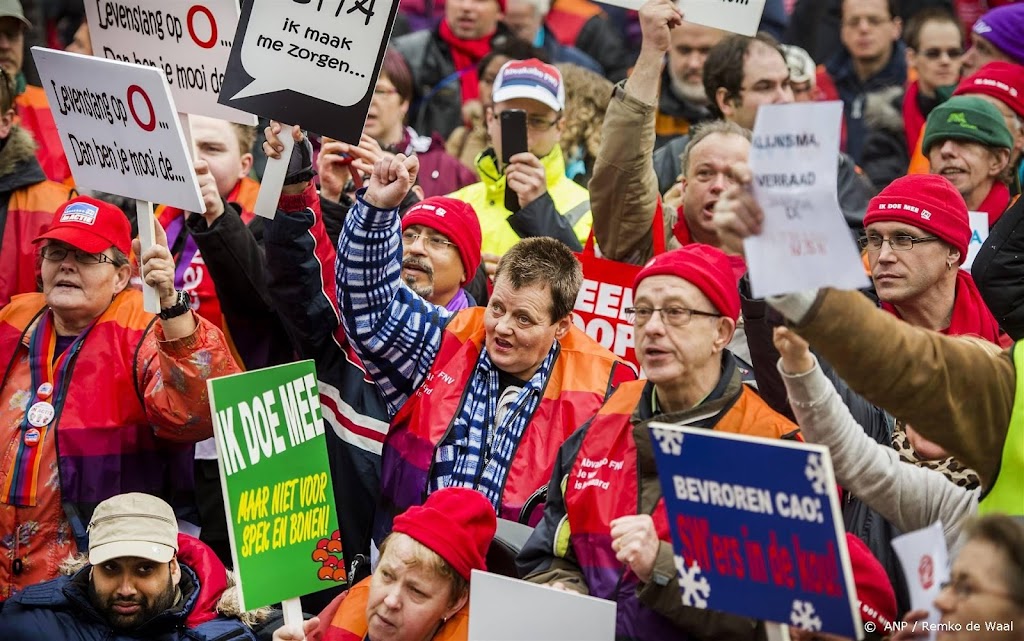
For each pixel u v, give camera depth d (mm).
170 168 7004
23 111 10609
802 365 5512
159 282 7270
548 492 6645
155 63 7758
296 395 6348
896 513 5746
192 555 7371
